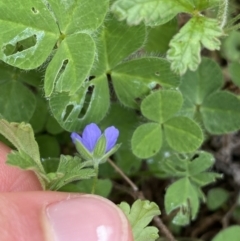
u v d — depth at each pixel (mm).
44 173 113
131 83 127
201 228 162
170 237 147
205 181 137
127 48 122
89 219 106
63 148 151
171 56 109
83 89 121
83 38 109
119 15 103
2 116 123
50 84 108
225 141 160
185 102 139
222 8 116
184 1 109
